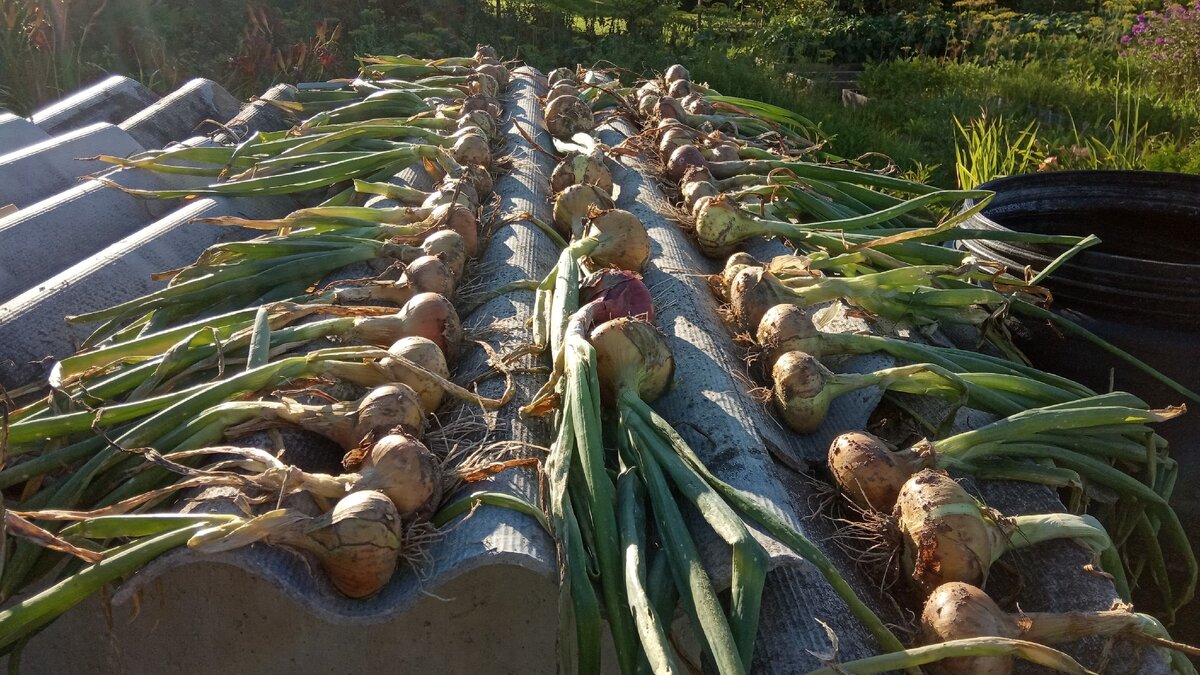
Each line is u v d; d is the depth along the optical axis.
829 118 2.02
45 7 1.53
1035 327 0.72
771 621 0.42
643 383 0.54
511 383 0.55
